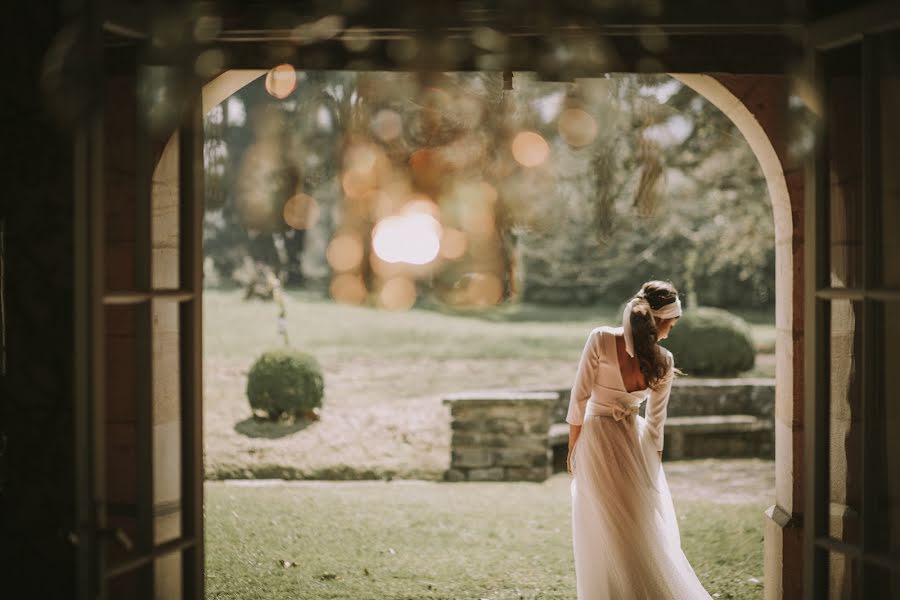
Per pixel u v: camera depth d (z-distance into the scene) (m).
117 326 3.83
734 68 3.89
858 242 3.95
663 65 3.89
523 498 8.51
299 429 10.70
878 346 3.36
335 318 19.11
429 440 10.41
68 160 3.04
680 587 4.55
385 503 8.13
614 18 3.27
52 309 3.11
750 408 11.23
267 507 7.82
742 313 20.89
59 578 3.18
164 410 3.84
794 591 4.50
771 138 4.48
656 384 4.62
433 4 3.31
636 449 4.62
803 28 3.29
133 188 3.75
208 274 22.42
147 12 3.03
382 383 13.59
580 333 18.58
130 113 3.71
